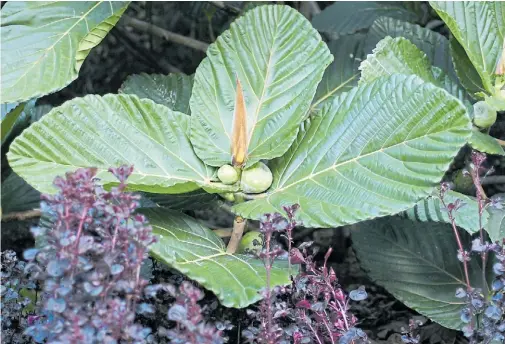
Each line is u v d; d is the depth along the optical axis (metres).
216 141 1.68
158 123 1.67
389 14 2.73
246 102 1.72
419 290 2.00
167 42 3.18
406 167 1.54
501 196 1.82
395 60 1.88
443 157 1.52
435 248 2.02
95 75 3.08
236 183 1.62
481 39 1.93
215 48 1.77
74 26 1.87
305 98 1.71
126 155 1.62
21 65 1.81
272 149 1.65
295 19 1.78
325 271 1.47
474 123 1.85
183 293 1.26
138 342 1.21
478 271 1.98
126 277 1.24
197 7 3.13
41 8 1.88
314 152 1.65
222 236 1.83
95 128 1.62
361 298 1.43
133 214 1.58
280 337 1.41
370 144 1.60
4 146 2.30
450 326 1.94
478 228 1.64
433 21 2.75
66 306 1.20
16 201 2.21
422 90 1.58
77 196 1.23
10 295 1.51
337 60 2.29
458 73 1.93
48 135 1.58
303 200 1.57
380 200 1.52
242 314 1.87
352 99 1.66
